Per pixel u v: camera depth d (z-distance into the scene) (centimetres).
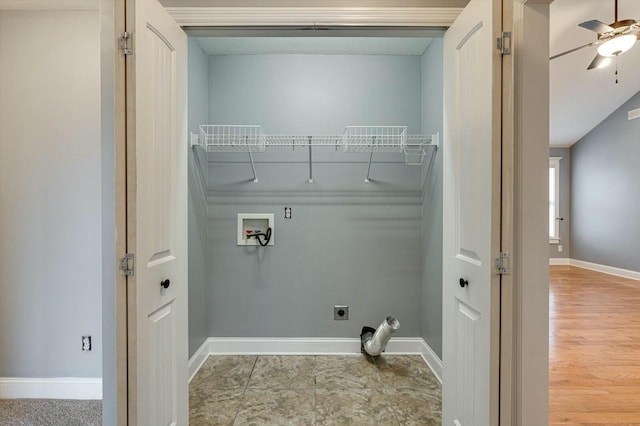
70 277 205
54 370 205
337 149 264
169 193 138
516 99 129
